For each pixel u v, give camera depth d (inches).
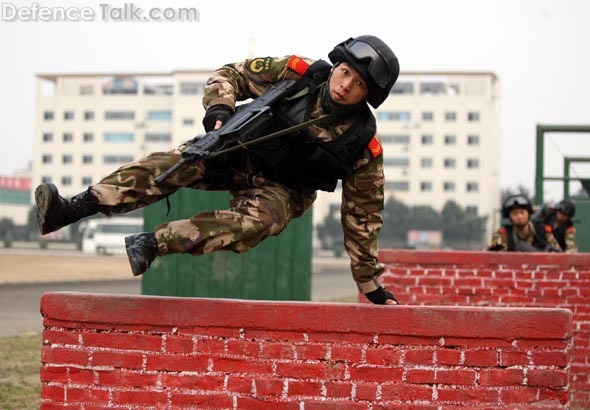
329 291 1135.6
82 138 4586.6
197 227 203.6
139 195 208.8
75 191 4596.5
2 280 1232.8
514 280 447.5
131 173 208.4
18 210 4544.8
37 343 569.6
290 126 213.0
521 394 206.2
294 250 551.5
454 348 208.1
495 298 450.0
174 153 214.5
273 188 216.7
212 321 214.1
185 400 214.7
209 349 214.7
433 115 4330.7
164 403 215.5
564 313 205.6
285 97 214.5
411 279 460.4
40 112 4616.1
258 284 551.2
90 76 4623.5
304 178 218.1
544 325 205.6
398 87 4377.5
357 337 210.5
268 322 212.2
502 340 206.8
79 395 218.4
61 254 2706.7
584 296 435.8
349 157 214.7
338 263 2605.8
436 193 4330.7
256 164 215.6
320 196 4170.8
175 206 539.8
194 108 4303.6
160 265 553.6
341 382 210.5
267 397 212.4
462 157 4313.5
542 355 206.1
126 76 4594.0
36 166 4618.6
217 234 203.6
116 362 217.3
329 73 215.0
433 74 4394.7
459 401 207.3
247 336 213.6
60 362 219.3
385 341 209.6
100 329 218.5
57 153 4606.3
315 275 1676.9
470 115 4311.0
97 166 4571.9
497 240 522.6
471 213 4301.2
